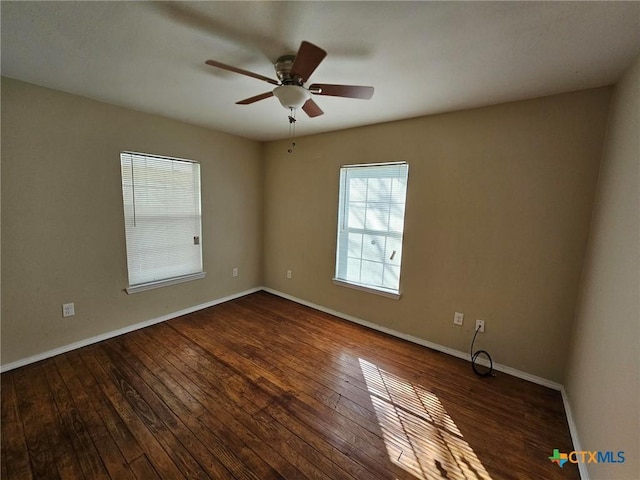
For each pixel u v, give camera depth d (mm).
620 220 1371
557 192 1998
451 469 1455
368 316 3096
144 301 2930
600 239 1652
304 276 3693
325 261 3441
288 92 1561
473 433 1680
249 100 1825
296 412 1812
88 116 2369
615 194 1484
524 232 2143
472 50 1459
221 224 3588
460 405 1911
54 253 2295
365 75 1763
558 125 1960
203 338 2758
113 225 2619
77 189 2373
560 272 2031
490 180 2248
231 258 3779
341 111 2447
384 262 2949
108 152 2518
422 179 2582
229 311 3453
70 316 2424
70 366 2227
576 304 1980
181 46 1525
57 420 1686
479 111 2256
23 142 2080
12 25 1334
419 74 1736
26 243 2154
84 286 2486
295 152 3609
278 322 3170
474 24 1250
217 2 1161
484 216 2299
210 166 3359
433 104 2227
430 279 2615
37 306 2242
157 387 2012
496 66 1612
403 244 2744
